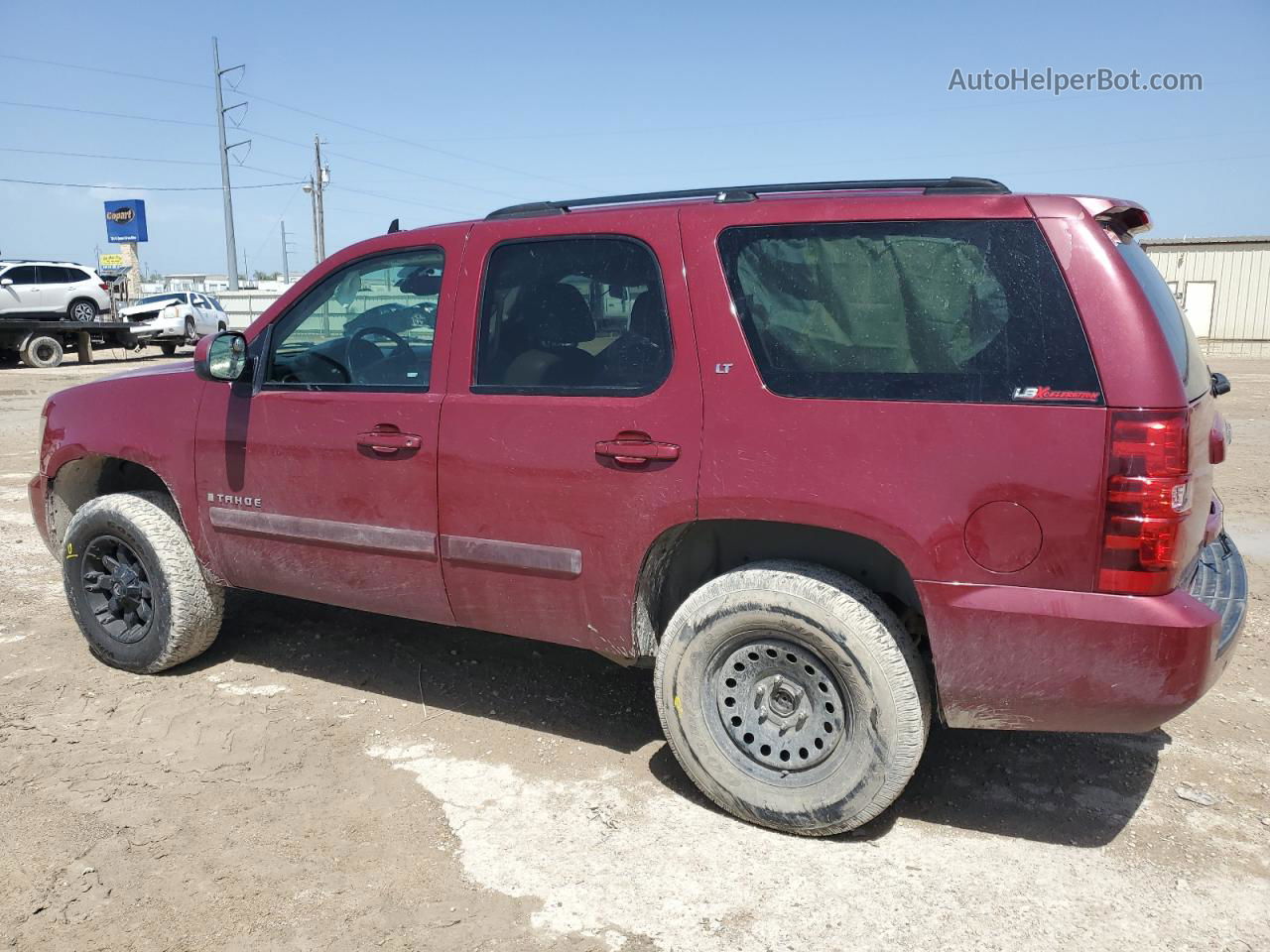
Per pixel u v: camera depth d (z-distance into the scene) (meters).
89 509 4.43
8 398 16.97
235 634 4.99
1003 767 3.64
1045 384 2.72
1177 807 3.35
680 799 3.41
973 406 2.78
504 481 3.43
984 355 2.79
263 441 3.97
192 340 30.00
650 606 3.40
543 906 2.81
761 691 3.17
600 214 3.37
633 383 3.24
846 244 2.99
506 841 3.14
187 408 4.22
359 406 3.74
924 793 3.45
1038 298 2.75
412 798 3.41
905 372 2.88
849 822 3.05
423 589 3.70
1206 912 2.77
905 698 2.92
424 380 3.68
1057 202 2.79
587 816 3.29
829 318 2.98
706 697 3.22
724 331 3.09
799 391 2.98
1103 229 2.79
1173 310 3.16
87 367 24.62
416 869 2.99
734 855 3.06
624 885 2.91
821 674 3.05
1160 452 2.61
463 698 4.26
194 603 4.32
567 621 3.43
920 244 2.91
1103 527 2.66
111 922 2.73
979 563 2.78
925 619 2.93
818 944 2.65
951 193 2.95
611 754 3.76
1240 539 6.88
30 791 3.43
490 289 3.54
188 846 3.10
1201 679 2.66
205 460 4.16
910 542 2.84
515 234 3.50
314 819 3.27
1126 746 3.80
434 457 3.56
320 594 4.00
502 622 3.59
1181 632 2.62
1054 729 2.86
